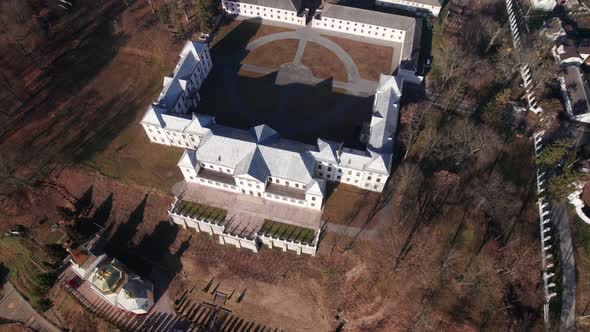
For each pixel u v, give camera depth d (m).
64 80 131.38
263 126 104.19
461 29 149.38
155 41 143.38
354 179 106.94
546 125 115.94
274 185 103.69
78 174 112.00
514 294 92.56
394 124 111.69
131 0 156.50
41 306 92.12
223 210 104.75
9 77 128.38
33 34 138.00
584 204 103.38
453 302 91.31
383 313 91.00
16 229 104.00
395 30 144.12
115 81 132.12
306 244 97.81
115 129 120.81
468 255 97.19
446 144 112.19
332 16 145.75
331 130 120.69
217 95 129.75
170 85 116.69
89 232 103.62
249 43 145.75
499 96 112.81
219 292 95.25
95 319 92.31
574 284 93.38
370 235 100.69
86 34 143.88
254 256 100.06
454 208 104.25
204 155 102.75
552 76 126.44
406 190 107.62
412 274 94.94
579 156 111.25
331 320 91.12
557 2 156.12
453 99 127.88
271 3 148.50
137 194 108.69
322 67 138.50
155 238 103.00
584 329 88.12
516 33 144.62
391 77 118.62
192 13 154.38
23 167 112.69
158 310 93.25
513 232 100.81
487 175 110.31
